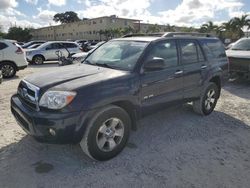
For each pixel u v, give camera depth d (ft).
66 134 10.50
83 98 10.73
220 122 17.48
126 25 219.20
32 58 55.52
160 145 13.80
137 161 12.14
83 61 15.81
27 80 12.50
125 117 12.28
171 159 12.42
